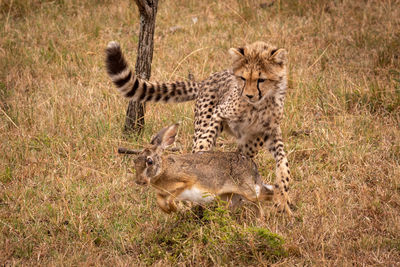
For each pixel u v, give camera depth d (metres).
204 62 14.99
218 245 8.40
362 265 8.04
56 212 9.41
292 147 11.71
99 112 12.86
